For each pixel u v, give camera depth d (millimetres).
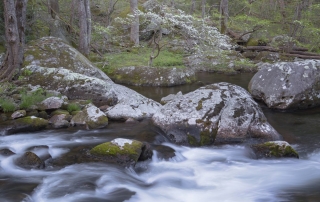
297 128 7492
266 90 9336
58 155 5805
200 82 12914
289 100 8781
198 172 5559
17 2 9453
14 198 4395
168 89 11711
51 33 14727
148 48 17953
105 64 13914
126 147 5531
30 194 4543
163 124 6828
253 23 20328
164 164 5746
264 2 22062
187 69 13258
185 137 6527
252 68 15906
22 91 8672
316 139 6816
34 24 13898
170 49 18141
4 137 6617
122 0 22406
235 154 6172
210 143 6473
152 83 12352
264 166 5758
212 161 5934
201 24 14203
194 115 6656
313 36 19438
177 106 6996
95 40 17109
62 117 7418
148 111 8102
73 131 7074
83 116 7438
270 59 17766
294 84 8875
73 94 8898
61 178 5035
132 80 12562
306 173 5469
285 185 5098
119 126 7387
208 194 4871
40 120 7121
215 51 15203
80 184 4891
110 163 5430
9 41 9148
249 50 19516
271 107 9031
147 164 5629
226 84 7441
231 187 5078
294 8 20062
